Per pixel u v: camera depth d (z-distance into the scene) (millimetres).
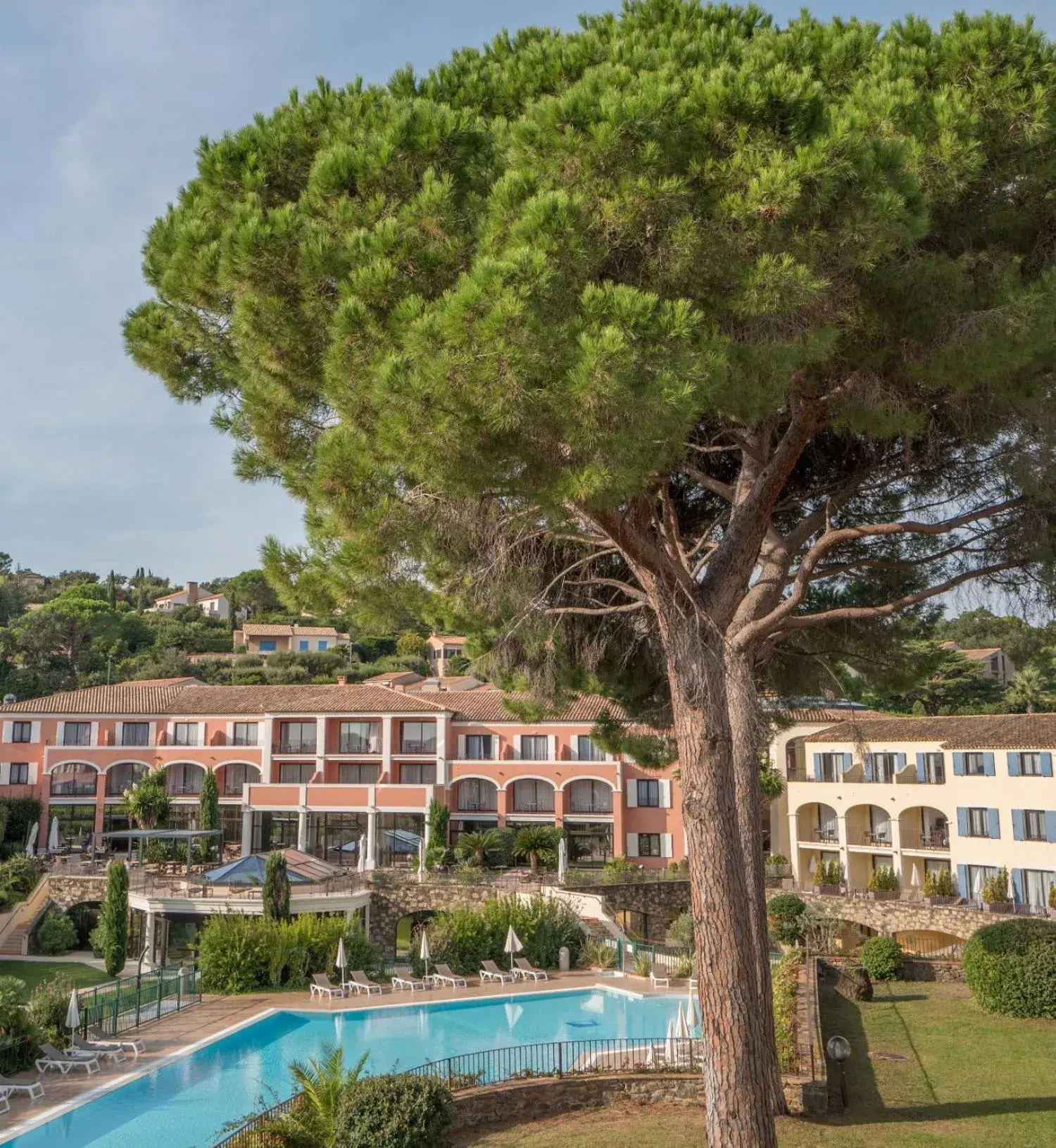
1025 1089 15859
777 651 18781
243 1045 22875
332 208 10898
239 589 121000
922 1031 20109
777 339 10250
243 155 11992
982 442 13453
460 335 8945
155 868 43344
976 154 10617
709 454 15414
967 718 44344
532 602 14625
